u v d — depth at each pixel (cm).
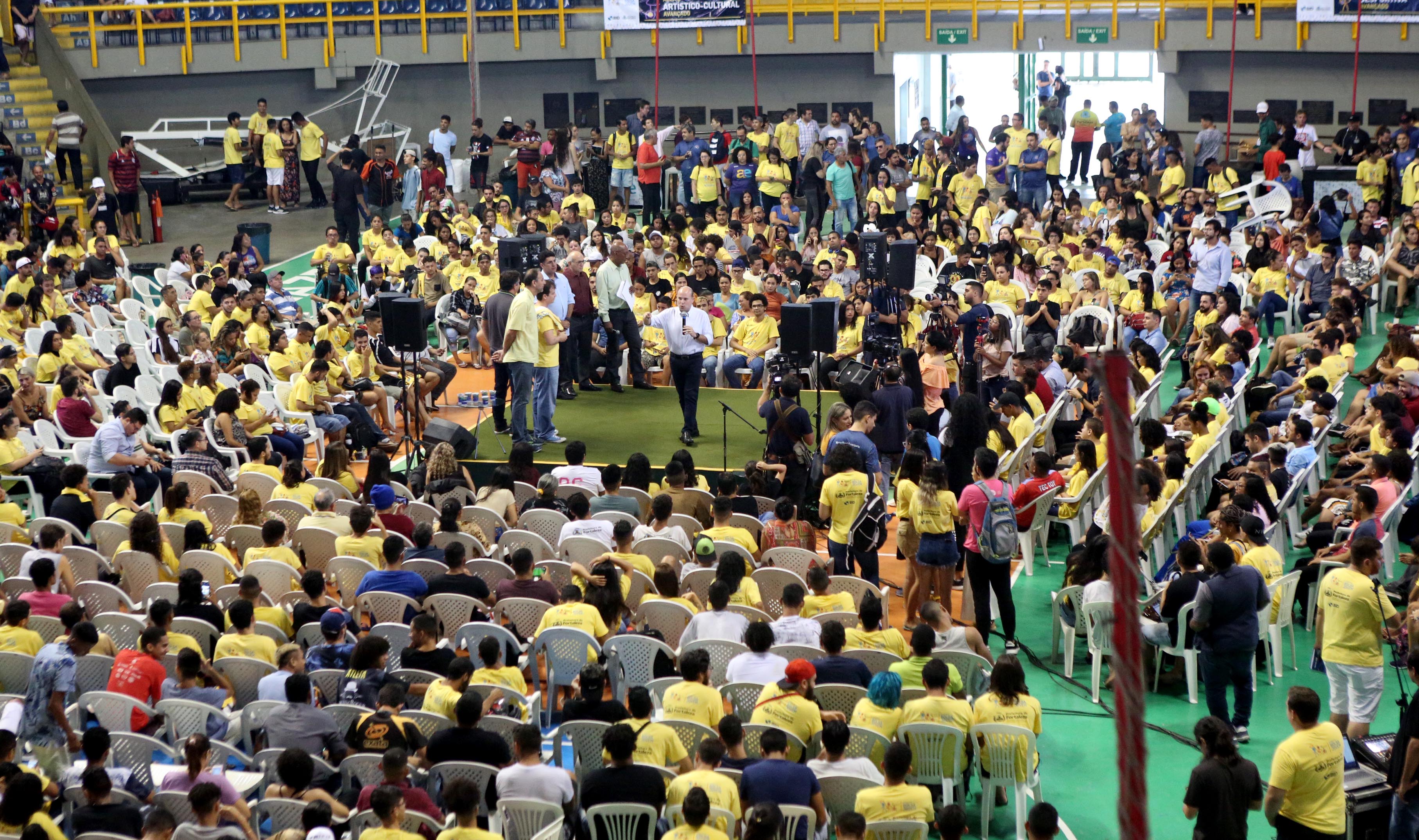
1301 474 1269
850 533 1134
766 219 2716
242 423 1503
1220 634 921
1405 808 730
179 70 3272
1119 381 192
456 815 725
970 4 3112
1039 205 2847
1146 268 2127
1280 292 1988
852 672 875
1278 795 722
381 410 1723
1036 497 1248
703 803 673
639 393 1752
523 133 2955
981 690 927
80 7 3212
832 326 1388
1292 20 2952
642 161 2856
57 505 1246
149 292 2259
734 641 930
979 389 1633
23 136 2903
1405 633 934
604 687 873
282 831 722
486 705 852
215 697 881
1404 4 2853
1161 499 1206
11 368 1583
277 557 1087
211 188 3309
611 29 3184
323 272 2180
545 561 1088
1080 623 1071
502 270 1688
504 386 1555
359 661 878
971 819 872
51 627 996
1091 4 3098
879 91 3256
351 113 3372
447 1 3259
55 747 839
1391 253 2033
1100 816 880
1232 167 2839
